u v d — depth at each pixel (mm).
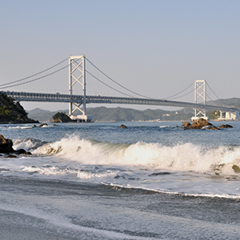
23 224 9609
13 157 29375
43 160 27328
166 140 50125
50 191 14328
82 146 31750
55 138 64562
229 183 15766
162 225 9500
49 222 9805
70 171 20094
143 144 26344
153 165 22500
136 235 8719
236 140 48094
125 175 18469
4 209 11281
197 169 20156
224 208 11281
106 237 8562
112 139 54438
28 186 15523
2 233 8852
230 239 8406
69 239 8422
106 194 13680
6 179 17609
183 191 14109
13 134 83875
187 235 8711
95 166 22781
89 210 11109
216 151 21812
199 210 11078
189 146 23312
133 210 11133
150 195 13430
